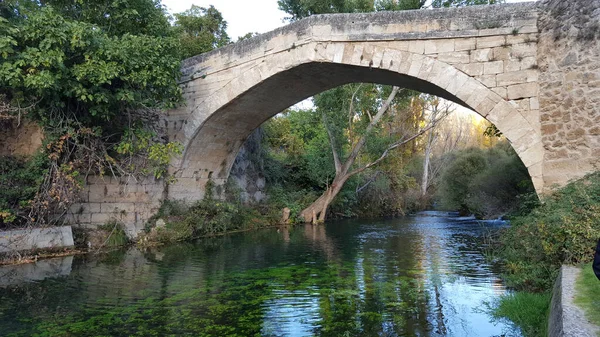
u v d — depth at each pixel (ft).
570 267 18.02
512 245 27.71
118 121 39.04
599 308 11.91
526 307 19.10
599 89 26.37
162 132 45.57
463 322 18.61
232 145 52.60
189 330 17.70
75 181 34.53
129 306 20.99
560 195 24.53
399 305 21.34
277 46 39.40
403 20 33.37
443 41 31.91
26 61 30.60
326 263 32.76
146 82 35.45
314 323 18.66
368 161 75.05
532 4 29.35
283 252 38.06
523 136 28.94
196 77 44.70
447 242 44.96
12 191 31.89
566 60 27.68
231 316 19.57
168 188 46.57
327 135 71.72
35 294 22.85
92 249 37.14
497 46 30.17
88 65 31.94
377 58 34.30
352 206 81.66
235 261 33.37
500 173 65.36
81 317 19.21
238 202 57.57
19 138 34.99
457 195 82.94
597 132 26.35
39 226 33.47
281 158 78.13
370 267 31.12
